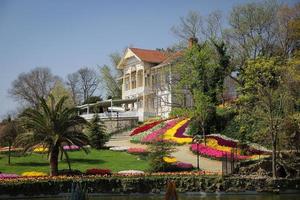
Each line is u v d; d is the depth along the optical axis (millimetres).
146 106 84250
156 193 32375
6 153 46531
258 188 32781
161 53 91312
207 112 53312
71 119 34969
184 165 38125
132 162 42406
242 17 66312
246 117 44625
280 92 39062
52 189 30828
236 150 40844
